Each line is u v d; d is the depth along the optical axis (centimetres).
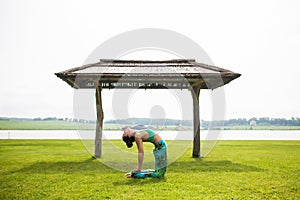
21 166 873
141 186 628
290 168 843
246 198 549
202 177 717
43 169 823
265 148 1407
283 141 1880
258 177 720
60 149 1340
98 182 664
